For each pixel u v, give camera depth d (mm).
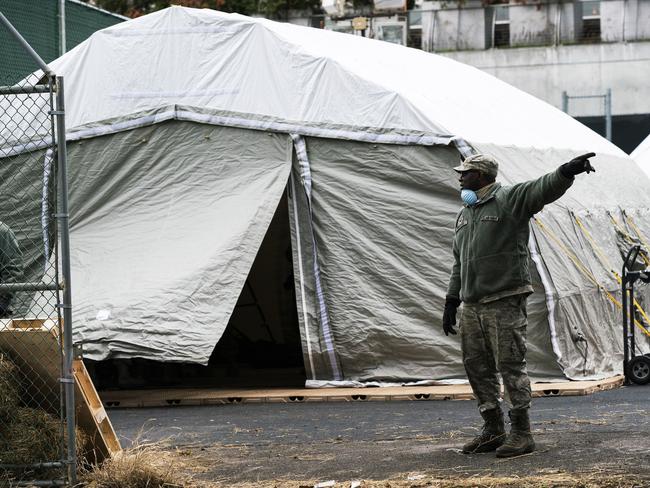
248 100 16016
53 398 8922
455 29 46125
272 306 19562
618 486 7766
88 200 16016
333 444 10297
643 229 21219
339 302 15156
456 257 9734
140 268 15102
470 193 9336
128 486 8461
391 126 15445
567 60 45781
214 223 15367
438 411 12570
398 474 8570
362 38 20750
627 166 23031
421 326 15047
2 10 21219
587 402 13133
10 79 21125
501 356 9156
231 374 17859
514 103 21484
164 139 15961
